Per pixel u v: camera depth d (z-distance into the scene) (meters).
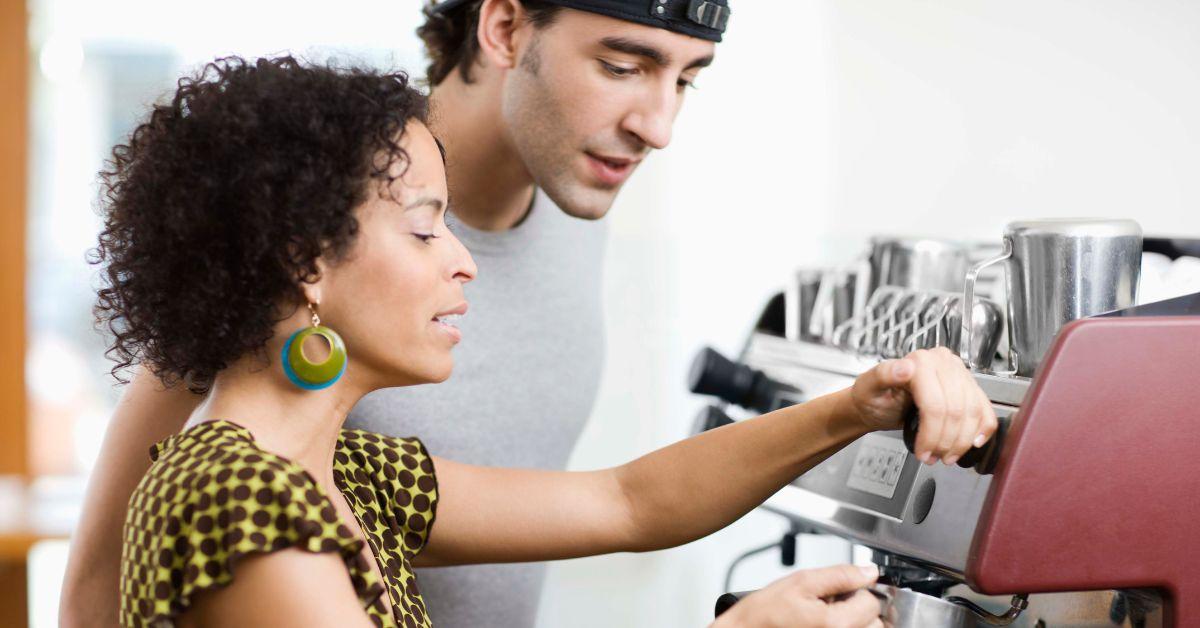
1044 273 0.91
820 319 1.40
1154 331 0.82
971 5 2.33
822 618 0.82
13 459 2.80
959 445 0.85
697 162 2.48
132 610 0.81
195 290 0.83
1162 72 2.22
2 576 2.50
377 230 0.85
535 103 1.21
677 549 2.52
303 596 0.77
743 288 2.50
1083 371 0.81
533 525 1.08
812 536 2.48
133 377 1.08
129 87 2.73
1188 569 0.83
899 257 1.30
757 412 1.38
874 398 0.91
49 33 2.71
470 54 1.31
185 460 0.81
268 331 0.85
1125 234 0.91
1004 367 1.01
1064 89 2.28
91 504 1.07
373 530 1.00
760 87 2.46
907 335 1.19
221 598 0.78
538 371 1.45
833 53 2.42
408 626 0.97
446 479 1.07
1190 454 0.83
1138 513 0.83
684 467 1.05
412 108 0.88
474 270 0.91
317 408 0.88
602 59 1.16
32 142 2.76
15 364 2.79
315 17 2.56
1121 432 0.82
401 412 1.32
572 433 1.54
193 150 0.83
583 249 1.52
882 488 1.00
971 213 2.37
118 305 0.90
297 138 0.82
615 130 1.18
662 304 2.50
